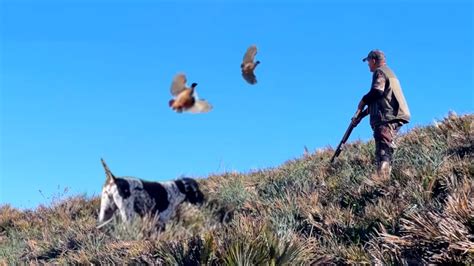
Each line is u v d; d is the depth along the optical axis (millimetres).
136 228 10523
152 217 10992
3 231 16094
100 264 9453
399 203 9312
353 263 7883
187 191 11734
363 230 9070
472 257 6883
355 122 12633
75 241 11430
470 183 8930
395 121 11594
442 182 9656
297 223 9969
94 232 11289
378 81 11648
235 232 8281
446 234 7219
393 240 7773
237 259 7504
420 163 11617
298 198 11156
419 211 8586
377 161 11758
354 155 14391
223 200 12719
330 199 11203
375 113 11766
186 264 8047
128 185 10938
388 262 7496
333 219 9656
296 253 7914
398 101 11586
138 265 8586
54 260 10922
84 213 15453
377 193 10570
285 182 13750
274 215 10469
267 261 7613
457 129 13023
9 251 12914
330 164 14055
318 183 13141
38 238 13984
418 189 9672
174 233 10508
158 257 8742
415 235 7617
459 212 7461
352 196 10812
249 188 14688
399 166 11461
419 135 13930
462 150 11625
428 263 7129
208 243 7867
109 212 11219
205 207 11742
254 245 7727
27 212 16984
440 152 11781
